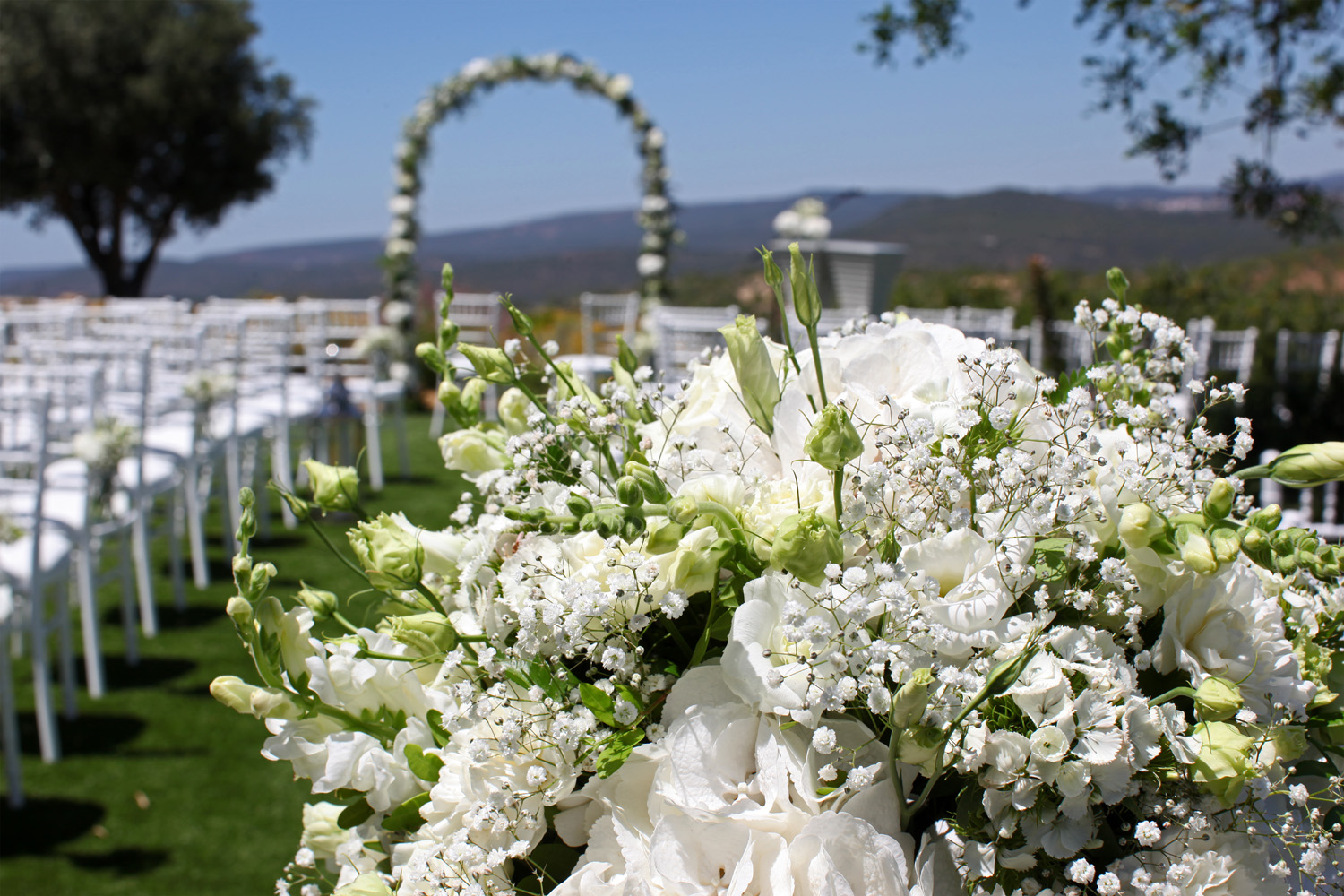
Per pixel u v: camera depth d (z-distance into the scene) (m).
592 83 10.23
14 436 3.79
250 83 21.61
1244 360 8.78
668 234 10.48
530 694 0.75
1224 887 0.71
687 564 0.70
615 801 0.75
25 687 3.97
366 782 0.80
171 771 3.25
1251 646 0.73
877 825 0.70
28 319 6.00
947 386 0.81
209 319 6.24
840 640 0.67
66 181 19.97
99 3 19.84
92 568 3.77
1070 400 0.79
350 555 5.30
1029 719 0.70
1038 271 9.83
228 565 5.38
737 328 0.78
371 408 7.04
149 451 4.49
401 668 0.85
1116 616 0.75
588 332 8.27
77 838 2.88
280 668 0.79
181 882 2.66
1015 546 0.69
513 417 1.00
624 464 0.88
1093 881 0.71
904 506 0.73
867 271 6.62
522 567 0.75
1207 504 0.70
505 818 0.74
